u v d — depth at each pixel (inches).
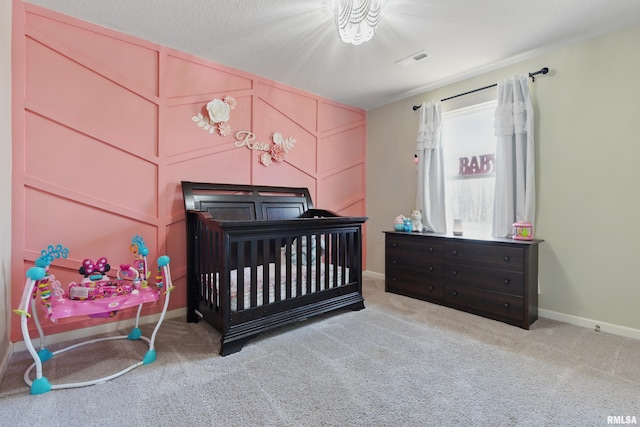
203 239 92.7
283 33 91.4
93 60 86.0
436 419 52.6
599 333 89.0
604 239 90.6
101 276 74.6
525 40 94.5
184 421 52.0
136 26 87.4
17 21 75.8
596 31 89.1
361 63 111.0
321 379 64.9
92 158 86.6
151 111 96.3
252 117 119.6
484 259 102.2
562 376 65.7
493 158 117.6
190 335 87.7
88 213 86.3
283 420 52.4
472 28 88.2
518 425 51.1
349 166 157.9
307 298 95.8
